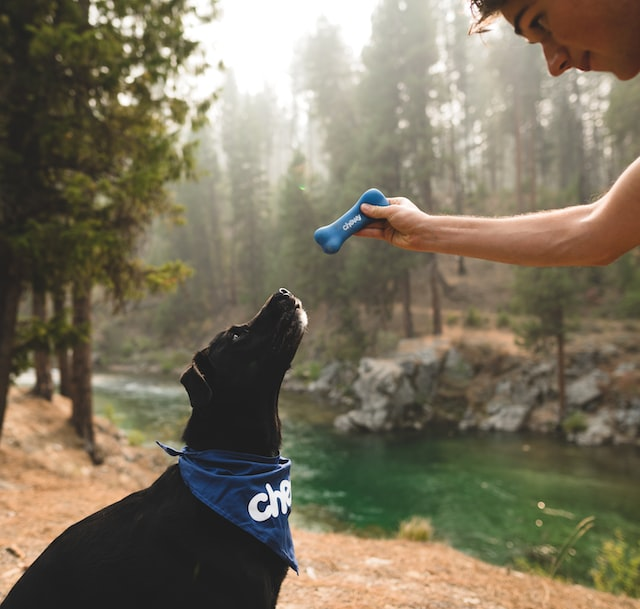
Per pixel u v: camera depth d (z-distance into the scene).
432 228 1.57
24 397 15.23
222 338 2.22
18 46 8.45
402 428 23.47
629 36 1.12
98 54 8.08
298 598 3.70
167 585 1.73
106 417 18.73
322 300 37.16
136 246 10.12
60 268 8.38
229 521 1.83
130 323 54.31
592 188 47.06
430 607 3.69
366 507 13.39
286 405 28.42
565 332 23.48
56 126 8.30
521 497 14.05
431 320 35.84
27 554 4.38
